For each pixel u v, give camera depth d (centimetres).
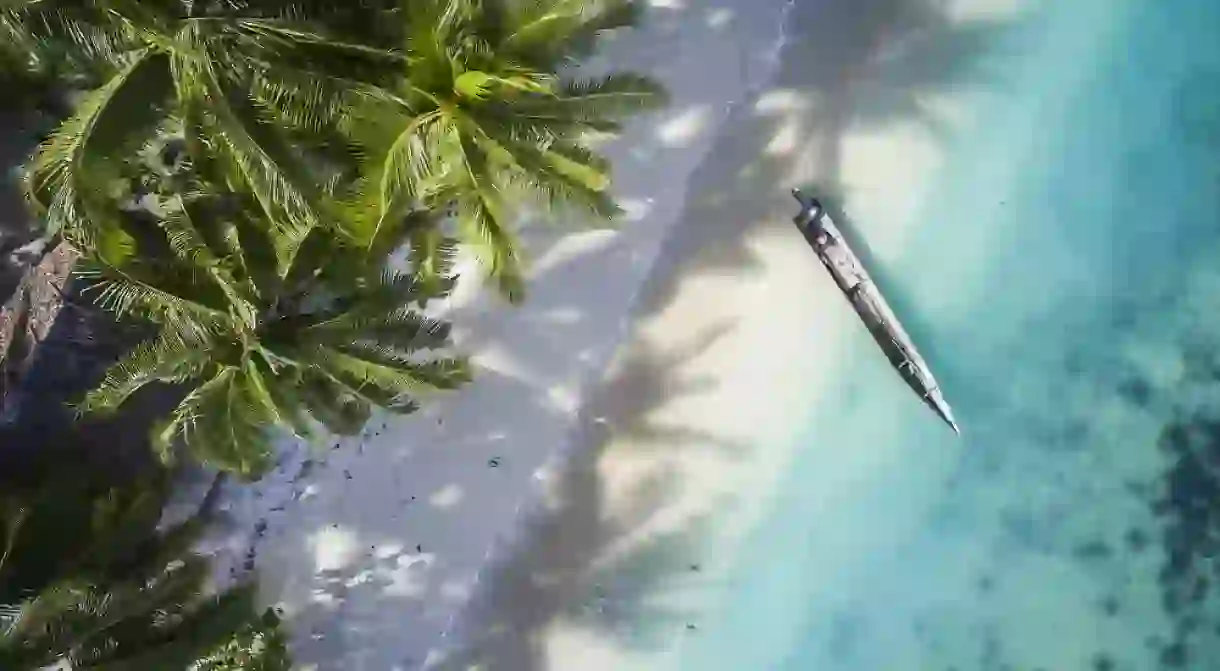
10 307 1173
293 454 1369
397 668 1414
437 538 1421
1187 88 1458
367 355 1102
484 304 1401
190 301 1009
